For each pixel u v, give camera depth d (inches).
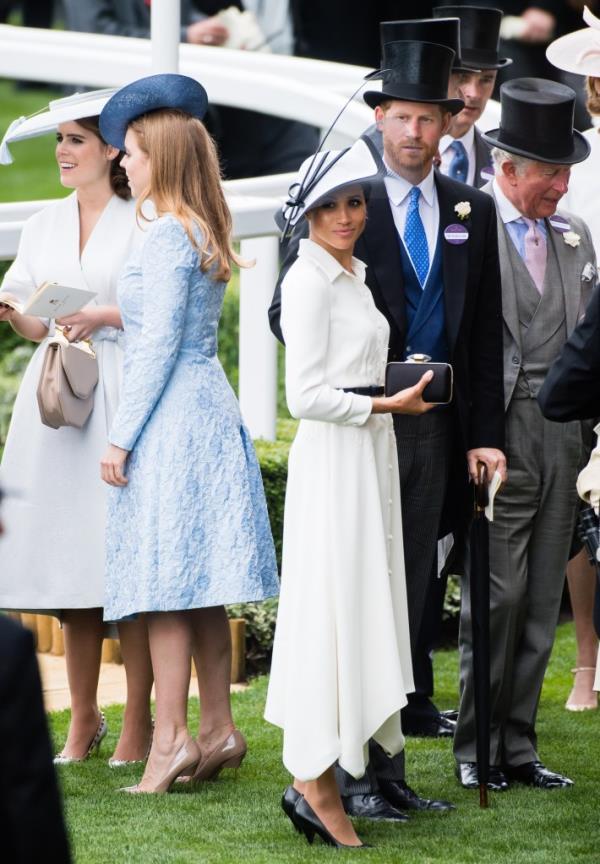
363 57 1584.6
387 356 709.3
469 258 740.0
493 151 798.5
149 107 742.5
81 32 1557.6
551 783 775.7
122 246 804.0
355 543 655.1
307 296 659.4
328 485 658.2
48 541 792.3
